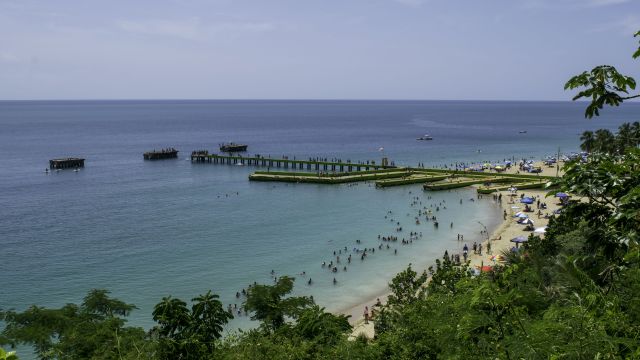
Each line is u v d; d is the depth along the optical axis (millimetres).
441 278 39688
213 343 32844
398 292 45938
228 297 60625
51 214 98312
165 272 68312
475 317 11953
